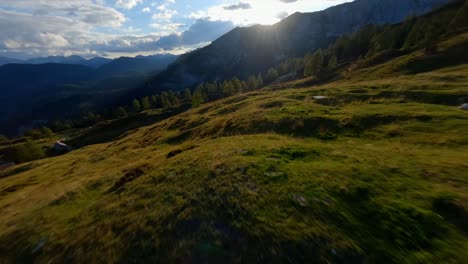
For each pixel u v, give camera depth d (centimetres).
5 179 6178
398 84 4328
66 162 6334
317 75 9925
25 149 9988
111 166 3859
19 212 2388
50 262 1305
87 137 11669
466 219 1004
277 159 1783
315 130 2661
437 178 1322
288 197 1277
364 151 1833
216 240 1075
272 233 1053
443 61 5603
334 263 898
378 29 13700
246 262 955
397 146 1970
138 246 1166
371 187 1290
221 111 5519
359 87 4666
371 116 2678
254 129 3130
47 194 2855
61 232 1590
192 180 1658
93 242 1328
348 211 1135
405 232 984
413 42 9019
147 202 1544
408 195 1197
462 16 8094
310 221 1095
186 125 5328
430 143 1914
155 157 3033
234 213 1216
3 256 1539
